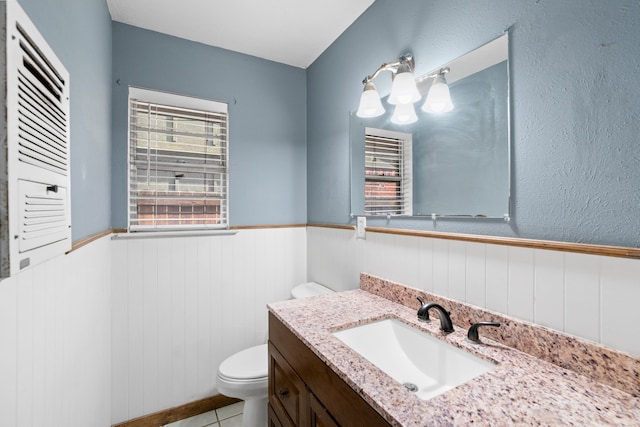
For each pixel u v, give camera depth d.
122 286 1.72
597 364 0.73
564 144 0.83
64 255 0.88
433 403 0.65
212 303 1.96
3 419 0.54
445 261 1.16
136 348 1.75
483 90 1.04
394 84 1.26
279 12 1.67
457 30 1.14
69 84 0.89
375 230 1.54
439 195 1.21
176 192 1.94
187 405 1.88
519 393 0.69
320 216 2.11
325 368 0.88
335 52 1.93
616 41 0.73
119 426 1.70
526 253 0.90
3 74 0.46
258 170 2.14
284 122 2.24
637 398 0.67
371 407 0.69
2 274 0.46
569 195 0.82
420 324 1.10
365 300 1.40
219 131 2.06
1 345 0.54
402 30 1.39
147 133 1.86
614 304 0.72
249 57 2.12
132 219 1.81
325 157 2.04
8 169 0.46
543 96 0.88
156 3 1.59
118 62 1.74
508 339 0.92
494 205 1.01
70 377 0.94
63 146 0.78
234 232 2.00
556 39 0.84
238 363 1.66
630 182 0.71
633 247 0.70
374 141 1.57
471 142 1.08
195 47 1.95
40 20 0.70
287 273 2.21
